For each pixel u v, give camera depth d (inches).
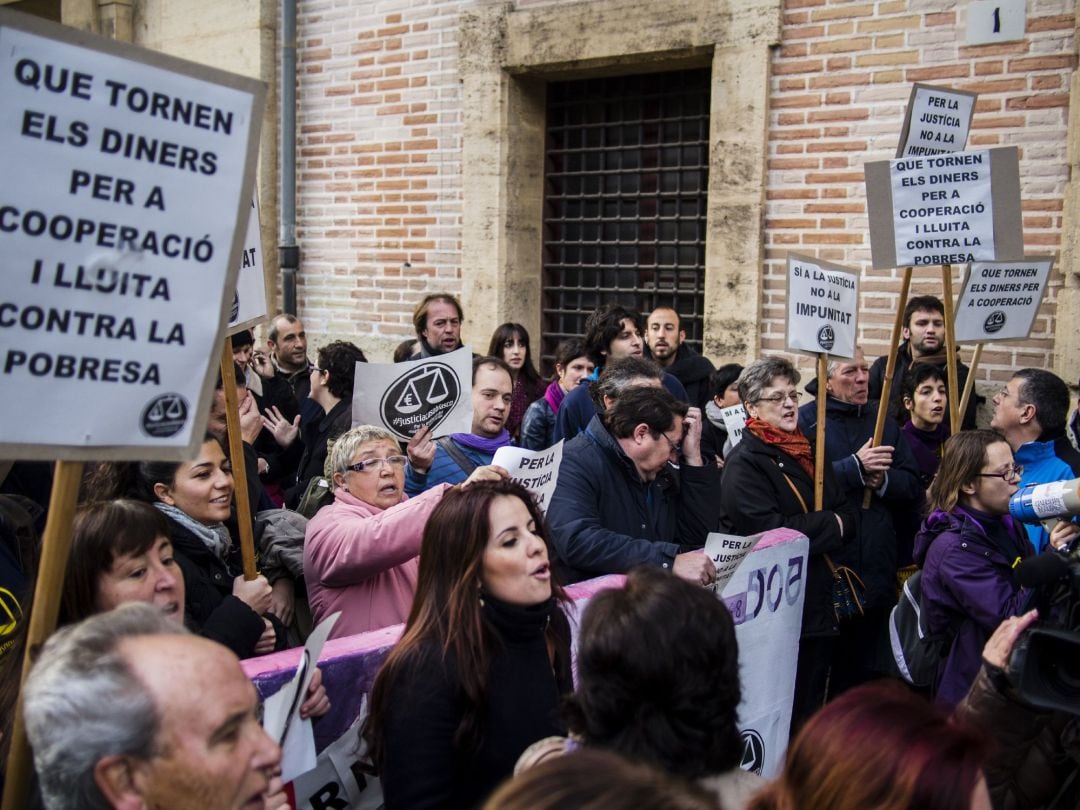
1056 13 212.2
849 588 170.2
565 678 100.8
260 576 115.6
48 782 59.0
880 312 235.9
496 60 283.7
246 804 61.3
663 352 240.8
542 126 295.0
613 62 267.4
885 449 177.3
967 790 56.3
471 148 291.4
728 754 71.7
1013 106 218.1
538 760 74.1
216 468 119.7
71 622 92.8
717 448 234.8
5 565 104.9
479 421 169.3
